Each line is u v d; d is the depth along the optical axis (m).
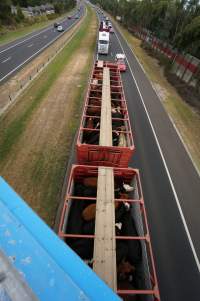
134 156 16.62
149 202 13.30
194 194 14.21
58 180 13.52
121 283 6.76
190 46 32.97
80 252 6.89
